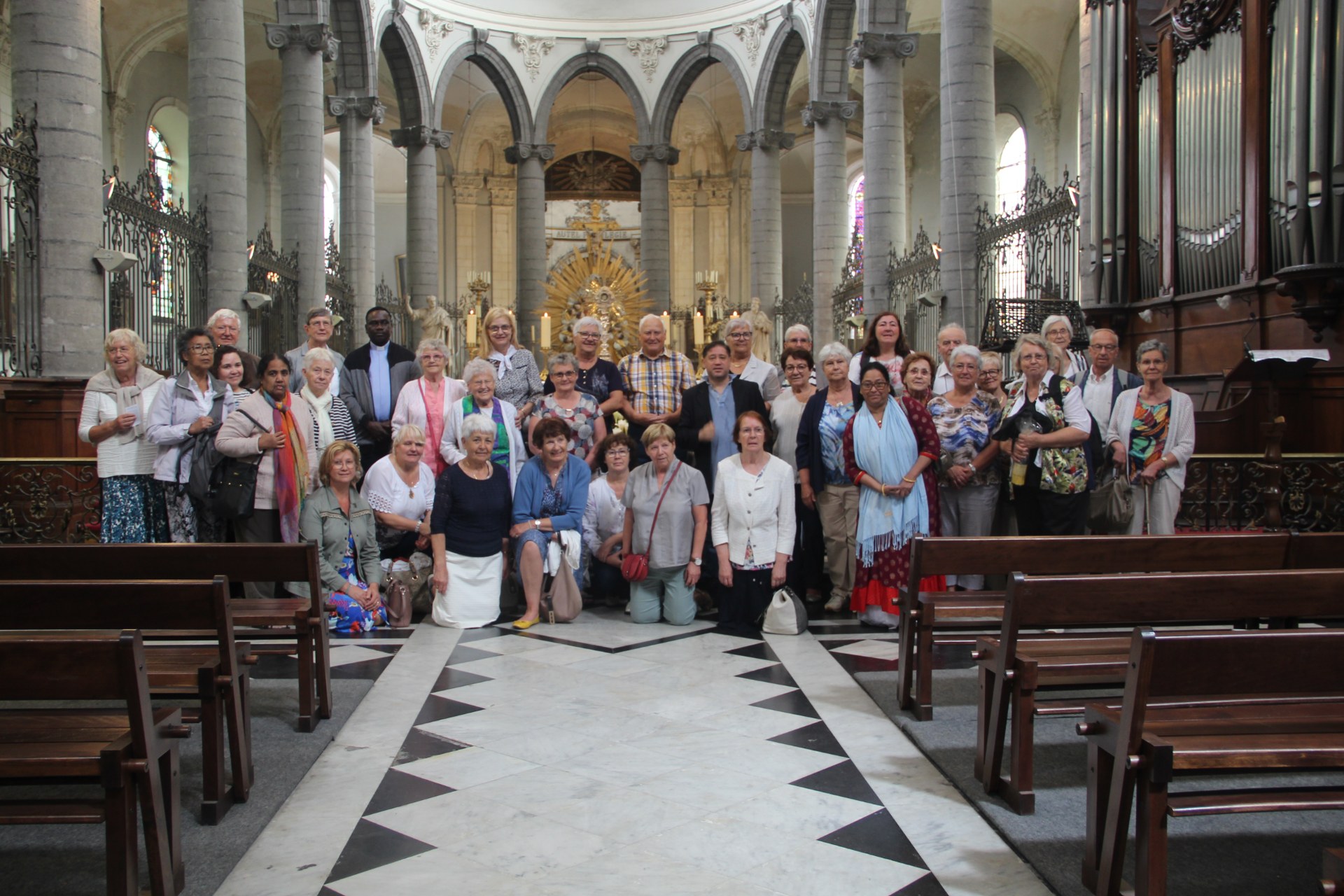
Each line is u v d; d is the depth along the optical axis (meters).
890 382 6.87
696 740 4.73
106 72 22.36
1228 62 9.92
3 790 4.18
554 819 3.83
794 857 3.51
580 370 8.55
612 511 7.92
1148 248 11.34
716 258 33.50
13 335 10.67
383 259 34.66
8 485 8.17
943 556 4.88
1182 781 4.20
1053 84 24.33
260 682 5.72
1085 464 6.67
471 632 7.01
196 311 12.86
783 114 25.19
